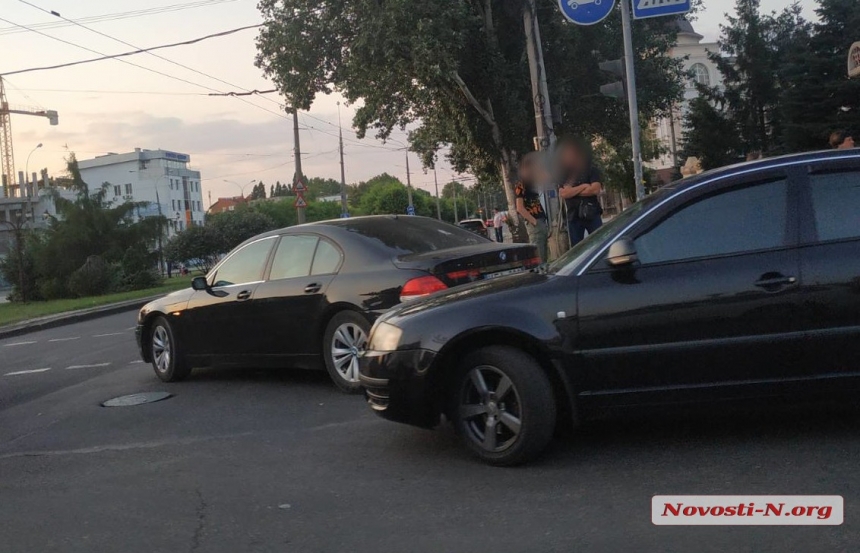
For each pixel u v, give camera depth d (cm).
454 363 510
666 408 480
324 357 746
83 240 3400
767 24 3722
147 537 429
